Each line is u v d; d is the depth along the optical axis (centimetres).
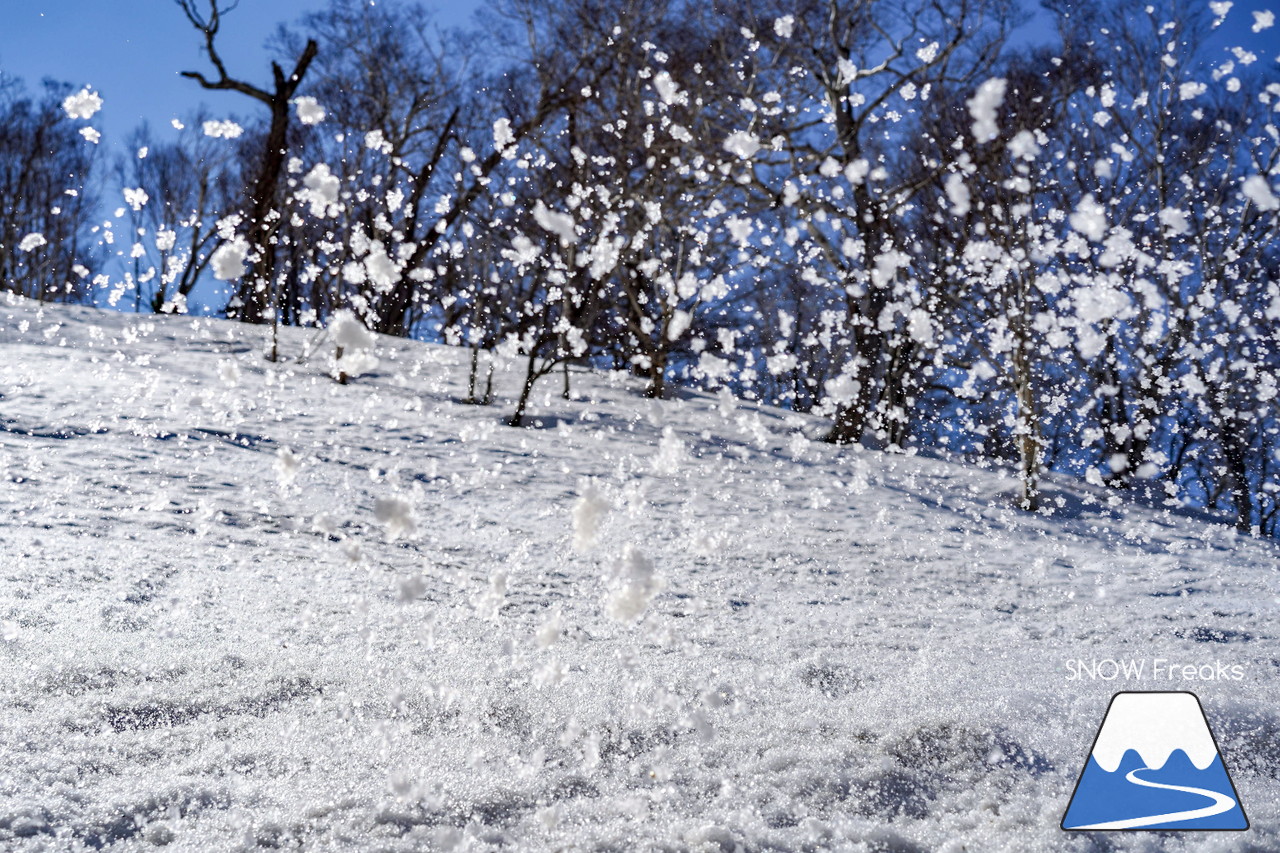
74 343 1152
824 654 346
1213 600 580
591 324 1284
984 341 1158
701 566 580
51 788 163
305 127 1822
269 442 805
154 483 618
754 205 1228
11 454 639
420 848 150
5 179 1845
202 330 1333
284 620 320
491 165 1596
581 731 218
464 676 260
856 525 814
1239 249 1220
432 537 593
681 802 177
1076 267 708
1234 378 1249
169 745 193
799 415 1416
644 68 1502
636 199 1245
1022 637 418
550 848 153
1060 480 1240
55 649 250
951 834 165
